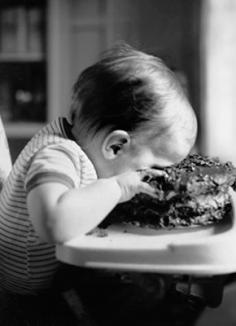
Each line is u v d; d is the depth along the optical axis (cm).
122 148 85
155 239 76
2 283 96
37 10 315
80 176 84
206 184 78
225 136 305
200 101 304
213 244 70
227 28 297
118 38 310
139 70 86
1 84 324
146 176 80
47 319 88
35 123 322
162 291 72
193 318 76
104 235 77
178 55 304
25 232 88
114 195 77
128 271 71
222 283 79
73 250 72
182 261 70
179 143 87
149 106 84
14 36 317
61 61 316
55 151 83
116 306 78
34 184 78
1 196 93
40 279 91
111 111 85
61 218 74
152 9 305
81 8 313
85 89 87
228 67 300
